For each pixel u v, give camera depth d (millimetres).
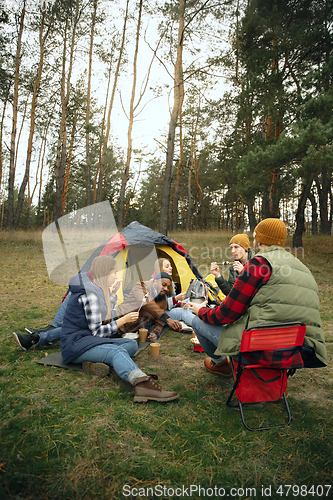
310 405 2473
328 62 10977
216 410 2344
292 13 12570
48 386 2619
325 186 19625
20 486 1588
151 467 1743
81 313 2875
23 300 5586
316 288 2188
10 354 3268
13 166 17156
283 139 9984
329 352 3586
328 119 9812
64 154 17328
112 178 35281
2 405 2297
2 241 13008
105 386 2664
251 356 2070
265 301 2055
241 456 1870
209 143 29734
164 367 3139
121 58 19109
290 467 1800
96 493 1553
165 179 12805
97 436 1907
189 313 3553
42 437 1952
